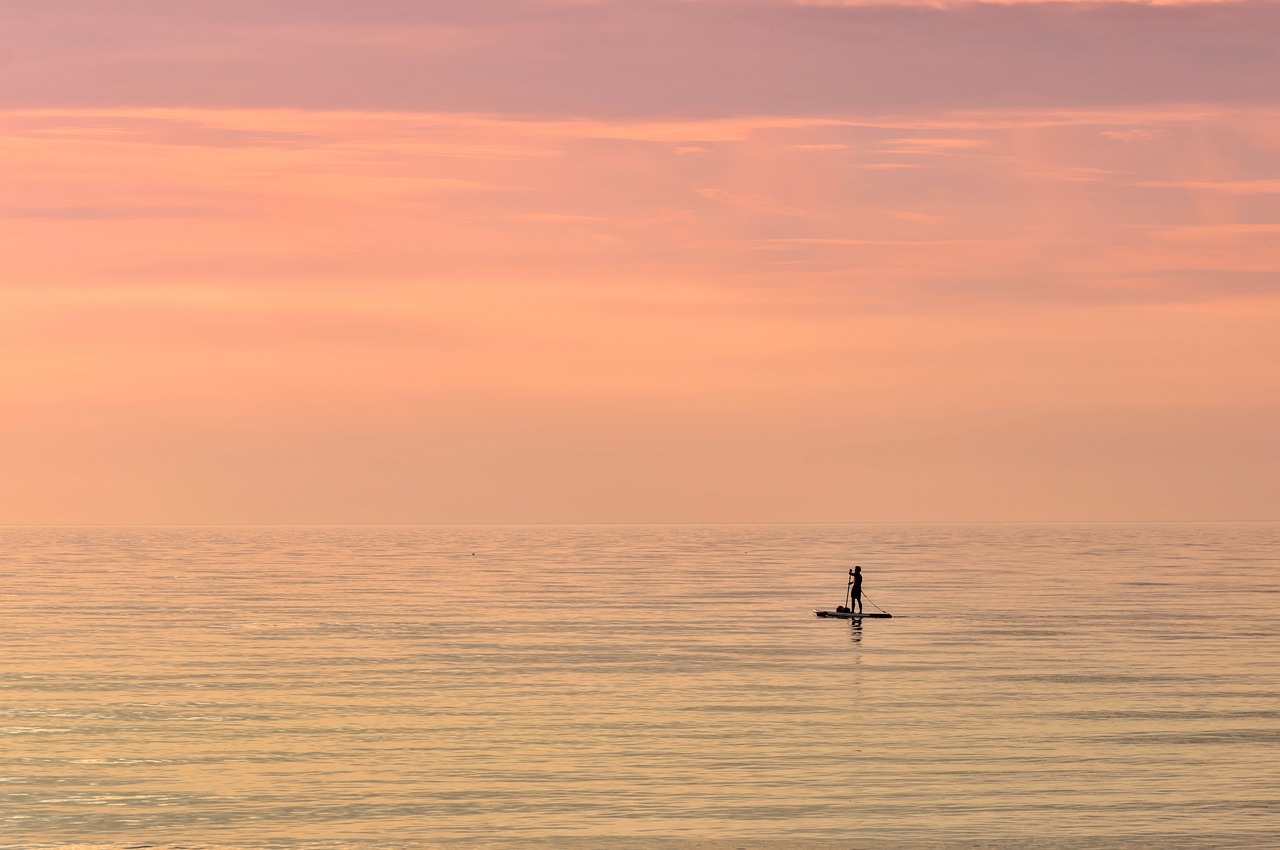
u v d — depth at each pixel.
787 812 75.25
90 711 106.06
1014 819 73.94
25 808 76.69
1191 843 69.75
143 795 79.38
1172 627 167.50
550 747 91.44
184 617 190.38
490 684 119.81
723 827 72.62
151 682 121.50
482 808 76.31
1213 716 101.56
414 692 115.25
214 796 79.12
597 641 155.38
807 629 168.75
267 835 71.50
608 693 114.06
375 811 75.81
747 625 175.00
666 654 141.88
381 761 87.56
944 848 69.25
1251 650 141.88
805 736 94.50
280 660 137.88
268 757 88.94
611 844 69.88
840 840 70.50
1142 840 70.31
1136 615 185.75
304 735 96.06
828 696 111.56
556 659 138.00
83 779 83.25
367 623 180.00
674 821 73.69
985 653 140.50
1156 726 97.56
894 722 99.56
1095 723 98.75
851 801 77.38
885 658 136.75
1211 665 129.62
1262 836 70.88
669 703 108.56
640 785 81.00
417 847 69.50
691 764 86.19
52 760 88.38
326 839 70.81
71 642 155.62
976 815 74.56
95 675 126.06
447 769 85.25
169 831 72.31
